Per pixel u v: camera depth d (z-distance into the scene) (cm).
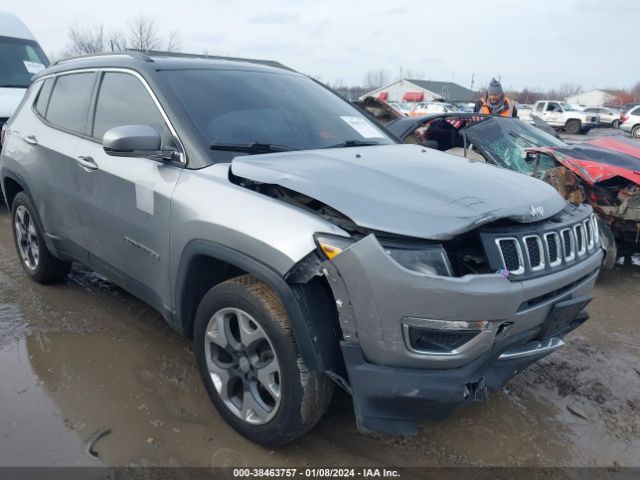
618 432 291
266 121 328
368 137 363
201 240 264
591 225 291
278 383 251
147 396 305
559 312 254
